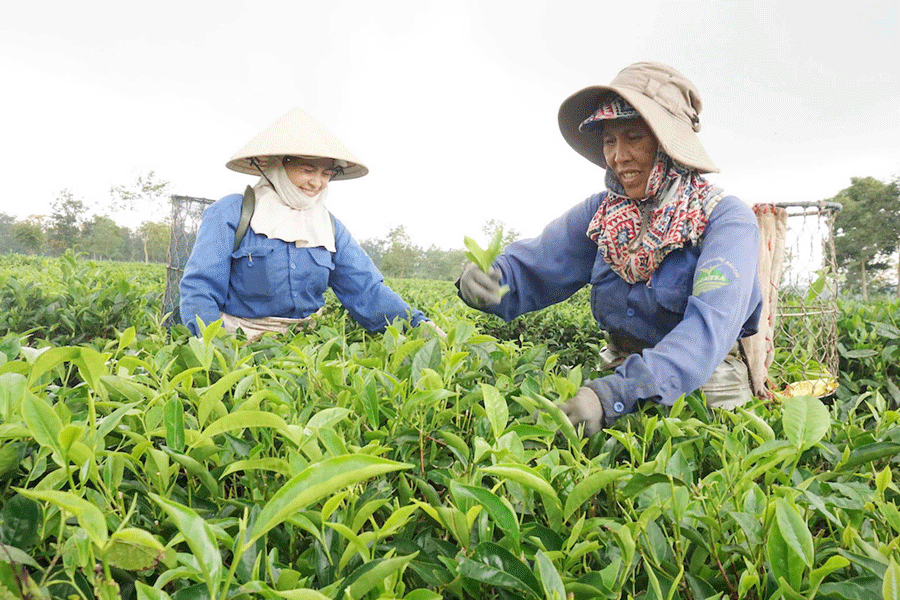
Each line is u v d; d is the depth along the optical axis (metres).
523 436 1.15
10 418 0.93
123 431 0.98
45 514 0.80
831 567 0.77
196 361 1.42
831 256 3.43
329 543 0.86
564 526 0.98
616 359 2.70
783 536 0.79
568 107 2.59
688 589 0.87
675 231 2.15
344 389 1.31
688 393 1.58
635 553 0.91
